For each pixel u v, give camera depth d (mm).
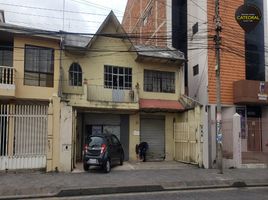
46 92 19688
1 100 19219
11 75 18562
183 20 27797
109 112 22078
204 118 19797
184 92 24438
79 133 21578
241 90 23719
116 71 22578
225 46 24719
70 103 19719
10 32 18625
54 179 14172
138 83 22938
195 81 25703
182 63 23844
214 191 13297
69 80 21219
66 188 12367
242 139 23344
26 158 15797
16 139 15664
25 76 19328
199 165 19344
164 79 23859
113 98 21891
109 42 22484
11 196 11664
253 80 24812
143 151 22312
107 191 12648
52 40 19906
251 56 26141
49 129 16172
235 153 19844
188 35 26859
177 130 22781
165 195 12172
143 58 22750
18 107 15766
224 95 24328
